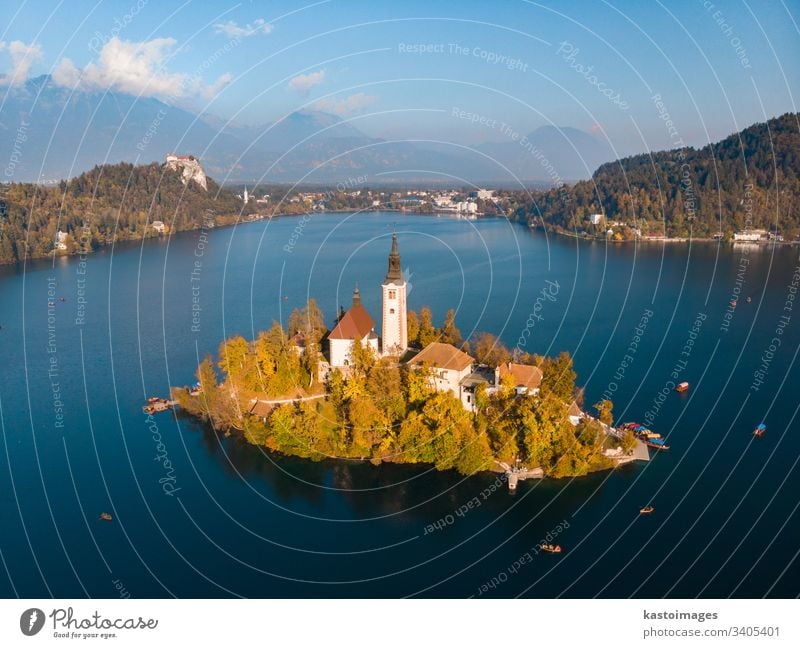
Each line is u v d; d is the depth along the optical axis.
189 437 149.12
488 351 162.38
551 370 143.00
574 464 127.75
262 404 154.75
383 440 136.38
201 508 120.88
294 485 128.12
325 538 111.75
